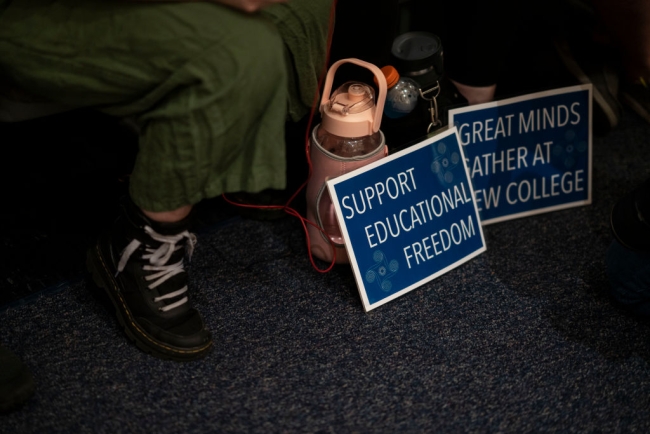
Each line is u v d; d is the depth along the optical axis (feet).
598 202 4.61
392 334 3.60
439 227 3.96
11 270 3.86
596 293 3.91
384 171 3.74
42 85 2.90
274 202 4.31
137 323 3.40
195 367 3.38
